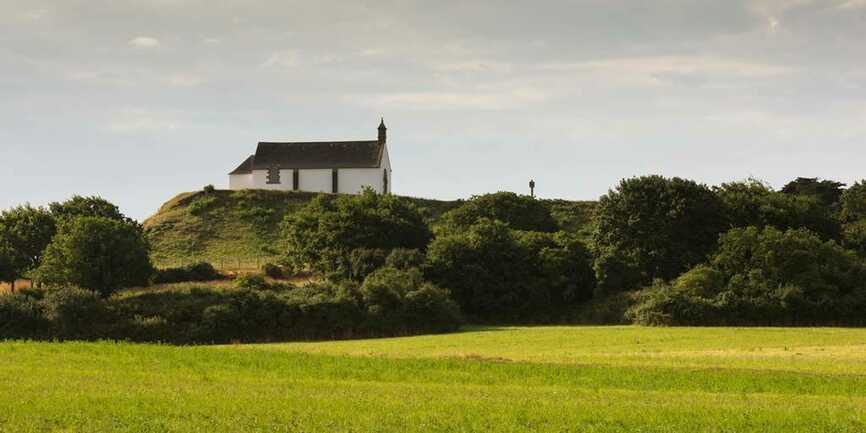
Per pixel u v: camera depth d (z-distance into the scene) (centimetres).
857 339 8112
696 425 3522
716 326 9762
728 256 10625
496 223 11469
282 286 10700
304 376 5178
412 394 4306
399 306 9638
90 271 9831
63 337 8475
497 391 4519
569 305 11150
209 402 3894
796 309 9850
